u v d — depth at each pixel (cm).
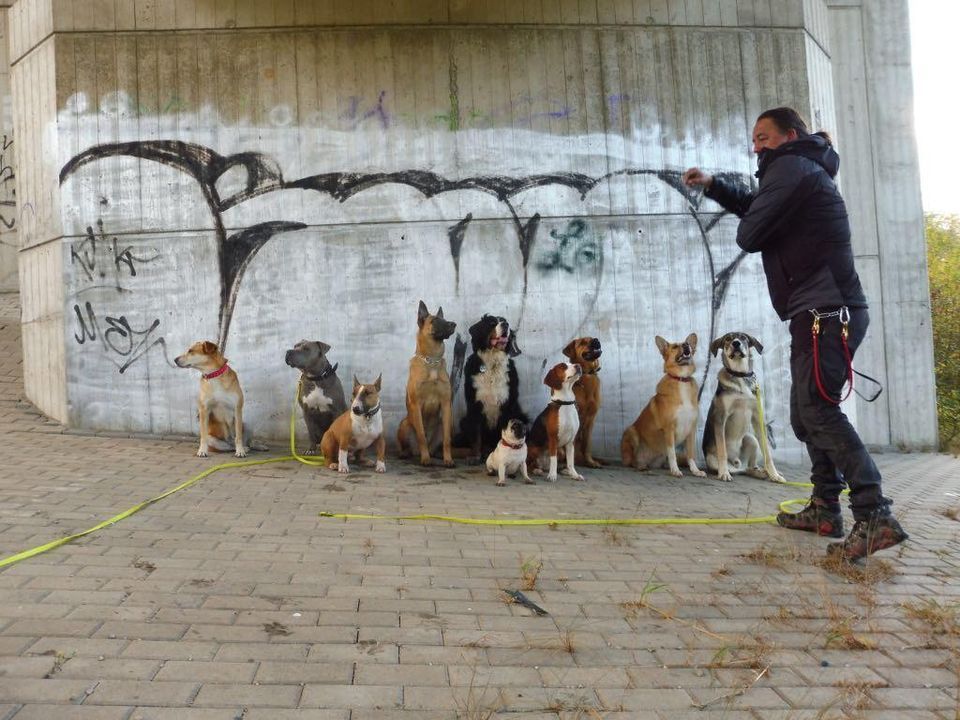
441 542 376
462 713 196
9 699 189
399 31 702
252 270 686
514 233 705
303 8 696
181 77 689
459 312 698
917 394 857
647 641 253
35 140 719
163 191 685
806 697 214
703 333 717
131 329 679
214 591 282
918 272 860
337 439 574
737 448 639
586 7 720
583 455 651
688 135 725
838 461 358
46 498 422
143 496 443
